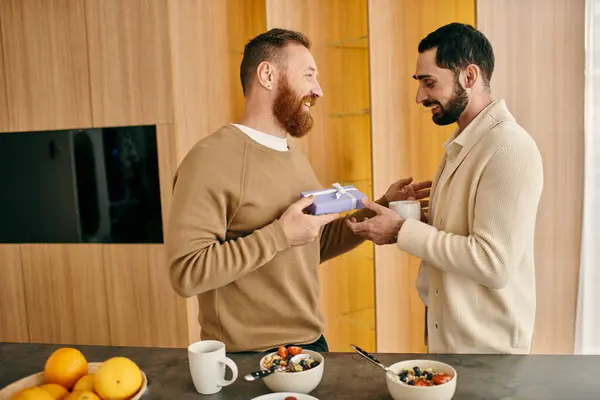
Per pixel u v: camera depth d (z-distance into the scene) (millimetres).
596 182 2934
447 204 1580
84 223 3432
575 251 2941
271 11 2951
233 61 3434
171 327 3299
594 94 2895
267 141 1613
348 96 3289
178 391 1187
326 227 1901
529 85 2836
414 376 1118
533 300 1575
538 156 1475
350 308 3402
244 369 1285
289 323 1598
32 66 3396
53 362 1143
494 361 1264
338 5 3213
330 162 3246
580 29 2840
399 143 2982
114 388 1057
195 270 1412
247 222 1554
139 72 3188
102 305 3428
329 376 1226
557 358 1270
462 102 1587
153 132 3213
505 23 2783
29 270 3551
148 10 3133
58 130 3402
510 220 1429
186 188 1475
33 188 3502
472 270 1453
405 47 2973
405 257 3068
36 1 3342
